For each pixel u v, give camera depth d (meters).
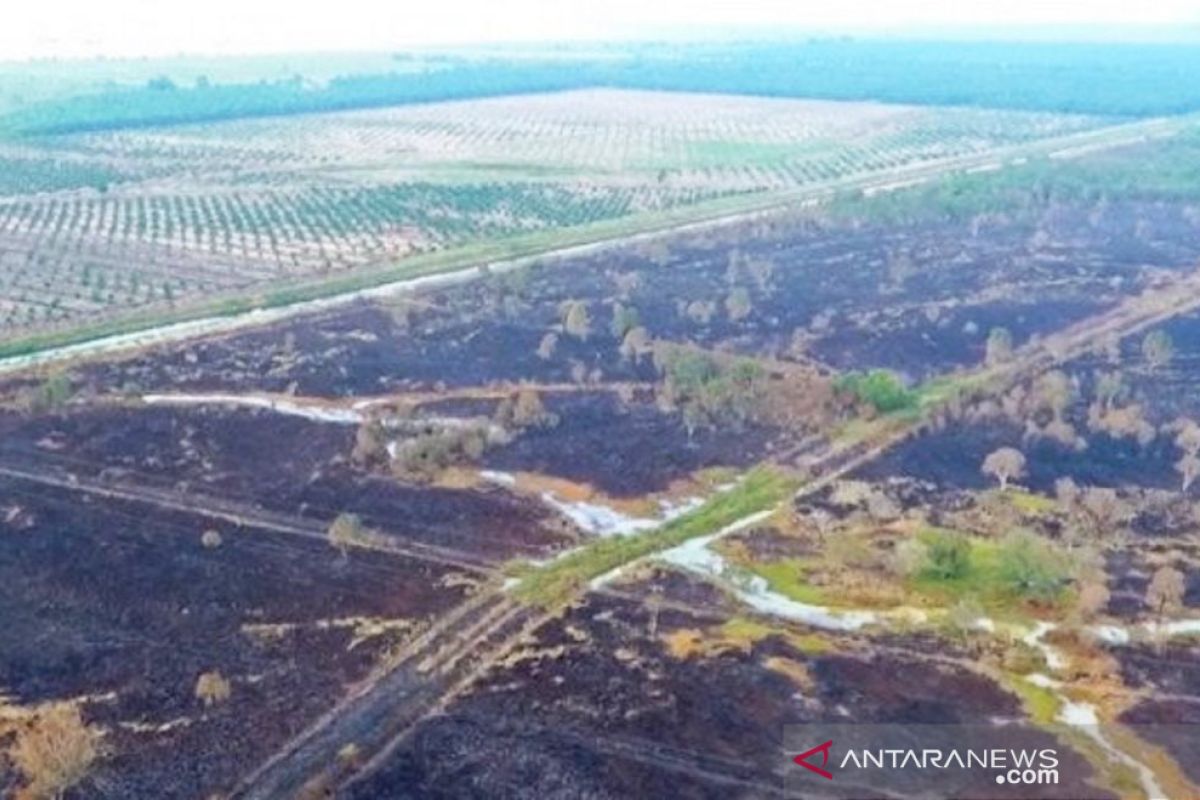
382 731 76.00
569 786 71.06
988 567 94.50
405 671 82.06
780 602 90.50
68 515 103.50
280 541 99.50
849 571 94.50
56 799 70.19
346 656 83.81
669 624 87.50
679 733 75.50
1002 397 127.44
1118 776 71.44
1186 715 77.50
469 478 110.38
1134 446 117.25
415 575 94.31
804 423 121.31
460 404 127.38
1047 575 90.44
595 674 81.31
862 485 108.69
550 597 90.75
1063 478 109.38
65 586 92.75
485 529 101.19
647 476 110.94
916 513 103.88
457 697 79.25
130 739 75.44
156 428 120.75
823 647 84.62
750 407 123.00
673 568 95.44
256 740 75.31
